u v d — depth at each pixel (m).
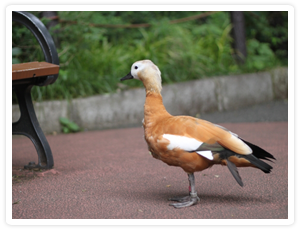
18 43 7.88
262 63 11.39
